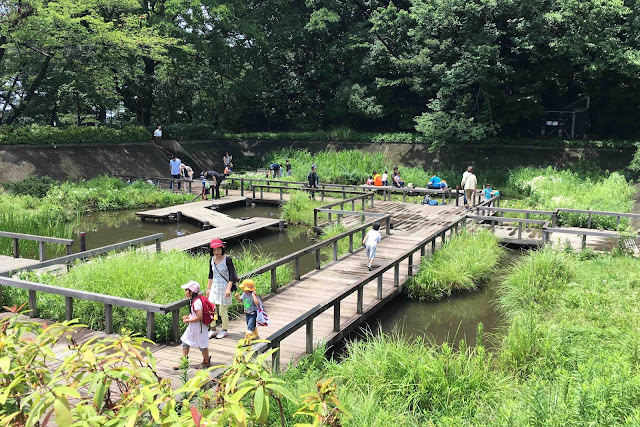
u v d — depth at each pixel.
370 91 37.19
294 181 26.12
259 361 3.17
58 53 27.05
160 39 29.06
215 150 36.84
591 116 31.86
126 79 33.59
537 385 5.73
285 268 11.88
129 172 29.70
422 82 33.81
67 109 38.38
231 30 36.00
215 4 33.72
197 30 35.38
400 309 10.48
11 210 18.34
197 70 36.78
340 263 12.74
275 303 9.69
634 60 24.03
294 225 19.64
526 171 28.41
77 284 9.45
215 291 7.62
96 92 30.91
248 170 34.59
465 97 29.52
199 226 19.33
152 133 34.56
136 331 8.05
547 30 26.52
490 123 30.09
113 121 41.16
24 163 25.39
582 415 5.09
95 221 20.27
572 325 8.30
